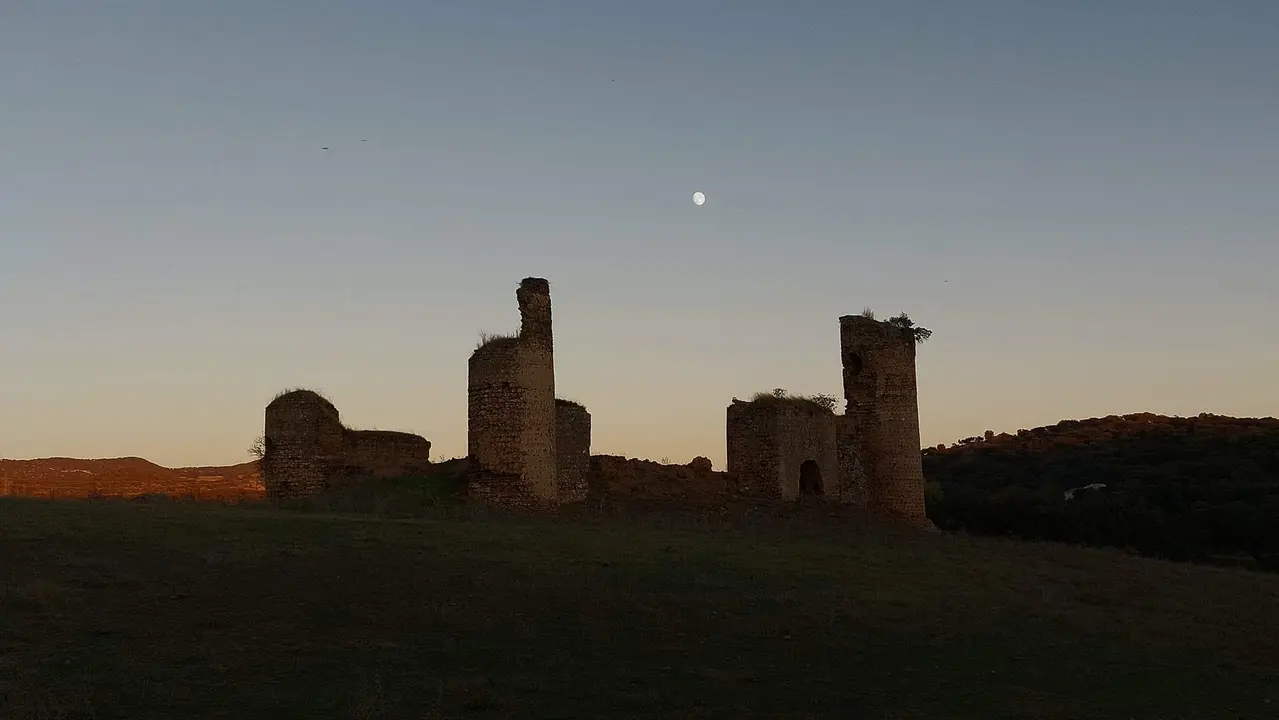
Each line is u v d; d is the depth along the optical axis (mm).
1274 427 97250
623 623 18125
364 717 13516
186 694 14070
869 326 43156
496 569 21016
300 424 35844
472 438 33031
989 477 93938
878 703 15375
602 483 37219
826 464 42000
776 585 21578
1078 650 19250
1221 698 17141
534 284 33938
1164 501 68750
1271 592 28922
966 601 22094
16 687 13961
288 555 21281
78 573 19328
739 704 14852
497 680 15148
